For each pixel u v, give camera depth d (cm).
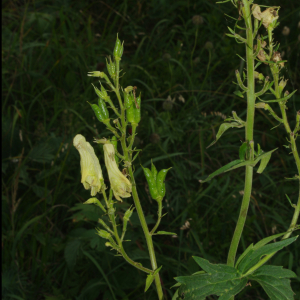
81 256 305
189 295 135
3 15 552
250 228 334
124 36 573
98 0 618
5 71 465
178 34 574
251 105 137
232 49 504
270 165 405
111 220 129
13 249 307
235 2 136
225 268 138
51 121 410
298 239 325
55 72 489
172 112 457
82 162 126
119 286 292
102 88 124
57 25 573
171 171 391
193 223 338
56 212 360
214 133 396
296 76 438
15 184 321
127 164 125
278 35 493
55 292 302
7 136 391
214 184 371
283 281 132
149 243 133
